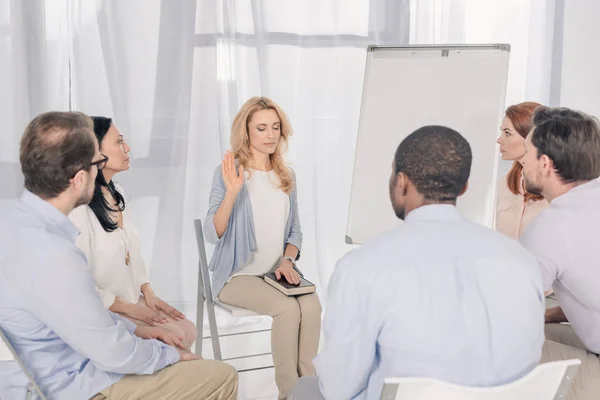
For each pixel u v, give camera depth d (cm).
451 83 262
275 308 258
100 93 338
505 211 282
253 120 283
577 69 391
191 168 356
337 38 362
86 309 168
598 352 195
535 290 149
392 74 267
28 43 323
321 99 366
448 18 376
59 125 172
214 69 350
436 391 133
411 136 159
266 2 351
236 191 269
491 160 257
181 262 361
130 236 241
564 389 144
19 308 170
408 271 145
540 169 197
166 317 245
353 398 159
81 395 180
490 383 145
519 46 386
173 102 346
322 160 371
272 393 299
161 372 187
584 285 188
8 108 323
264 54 354
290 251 288
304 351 262
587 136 192
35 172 172
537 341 149
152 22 339
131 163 347
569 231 187
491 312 144
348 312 148
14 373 180
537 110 210
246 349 349
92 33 333
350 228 267
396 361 145
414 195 157
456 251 148
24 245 169
